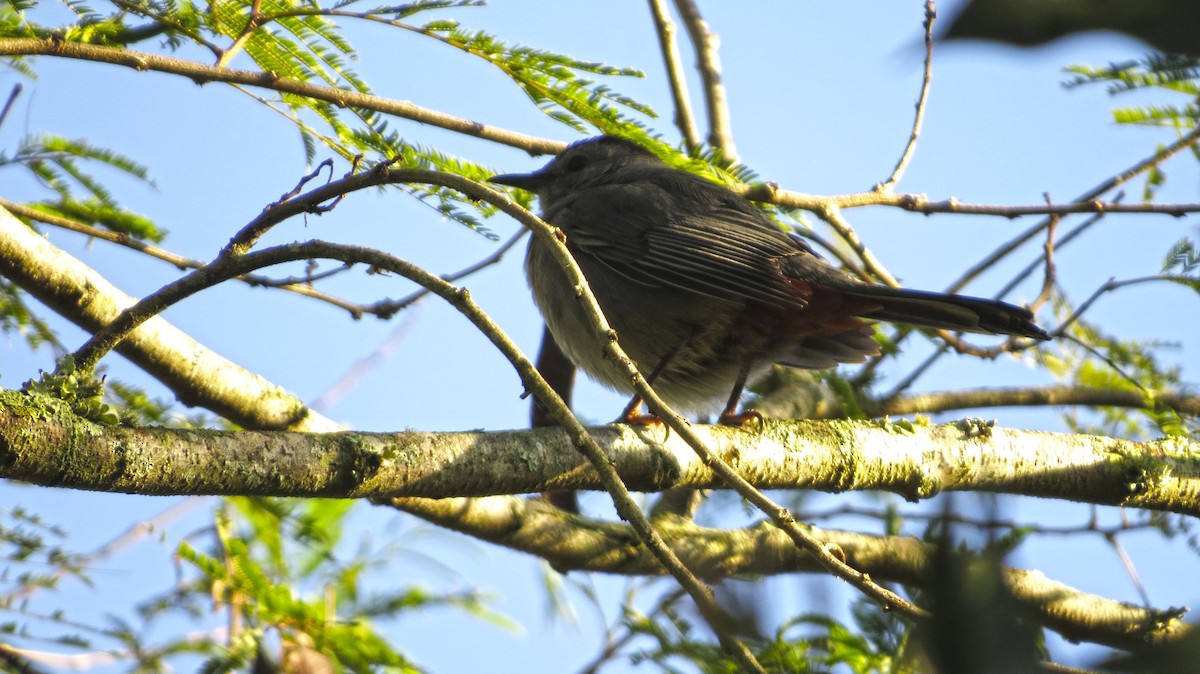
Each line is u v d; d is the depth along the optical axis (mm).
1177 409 11492
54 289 8234
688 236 9781
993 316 8922
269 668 7840
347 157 8336
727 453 7777
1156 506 9164
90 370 6164
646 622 7770
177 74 7363
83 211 9172
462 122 8273
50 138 8945
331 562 9039
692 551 9109
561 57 7938
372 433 6477
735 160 9102
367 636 8195
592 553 9258
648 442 7453
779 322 9672
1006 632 2117
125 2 7598
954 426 8711
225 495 6000
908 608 5191
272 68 8078
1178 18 1390
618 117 8172
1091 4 1394
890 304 9211
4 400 5402
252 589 8070
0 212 8117
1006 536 2273
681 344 9883
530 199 10031
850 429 8336
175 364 8422
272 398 8805
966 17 1399
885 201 9664
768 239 9805
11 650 8180
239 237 6379
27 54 6938
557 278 10203
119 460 5609
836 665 5883
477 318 5895
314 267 9531
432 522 8930
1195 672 1950
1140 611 8766
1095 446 9062
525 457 6852
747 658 3887
